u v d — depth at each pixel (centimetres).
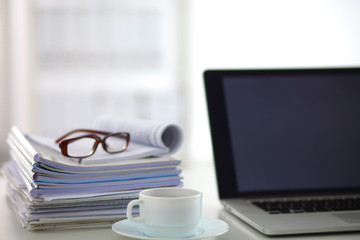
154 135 84
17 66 338
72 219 72
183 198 63
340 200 90
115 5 353
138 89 360
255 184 94
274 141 97
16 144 94
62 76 349
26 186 77
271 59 367
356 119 101
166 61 361
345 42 374
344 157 99
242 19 363
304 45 370
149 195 67
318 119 99
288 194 95
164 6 358
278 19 366
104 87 356
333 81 102
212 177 135
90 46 352
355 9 372
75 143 94
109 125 109
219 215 85
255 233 72
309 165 97
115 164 74
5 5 333
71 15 348
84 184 72
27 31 340
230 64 364
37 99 345
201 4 359
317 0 367
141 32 357
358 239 68
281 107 99
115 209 74
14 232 71
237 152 95
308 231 69
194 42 361
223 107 97
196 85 363
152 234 64
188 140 364
